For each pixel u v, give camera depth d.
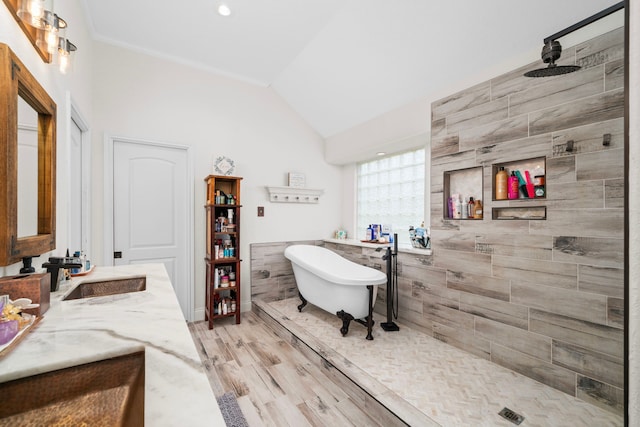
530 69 1.94
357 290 2.54
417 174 3.27
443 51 2.25
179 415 0.52
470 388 1.81
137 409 0.56
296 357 2.39
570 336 1.75
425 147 3.13
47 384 0.67
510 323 2.04
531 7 1.76
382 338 2.54
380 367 2.05
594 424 1.51
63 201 1.71
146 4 2.29
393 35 2.34
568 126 1.76
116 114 2.73
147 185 2.90
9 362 0.68
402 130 2.93
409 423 1.48
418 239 2.83
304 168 3.93
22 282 0.96
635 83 0.52
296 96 3.61
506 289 2.06
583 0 1.61
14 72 1.00
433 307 2.56
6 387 0.63
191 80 3.14
